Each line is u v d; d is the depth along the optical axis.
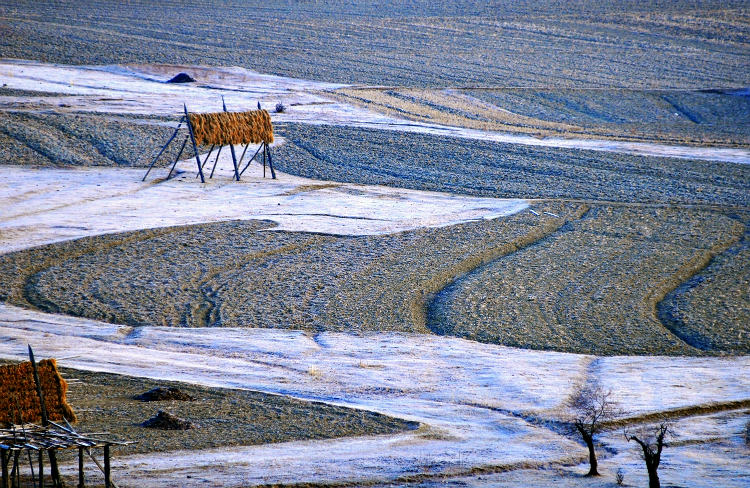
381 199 177.12
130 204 165.25
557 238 149.75
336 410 72.25
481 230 153.00
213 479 52.97
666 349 98.00
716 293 121.06
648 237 150.75
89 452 54.16
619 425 70.88
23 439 51.09
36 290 115.31
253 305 111.94
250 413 70.69
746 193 187.38
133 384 78.31
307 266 130.25
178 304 112.00
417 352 93.56
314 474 54.84
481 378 84.25
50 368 65.12
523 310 111.62
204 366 86.06
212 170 197.12
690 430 69.50
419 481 54.47
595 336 102.25
